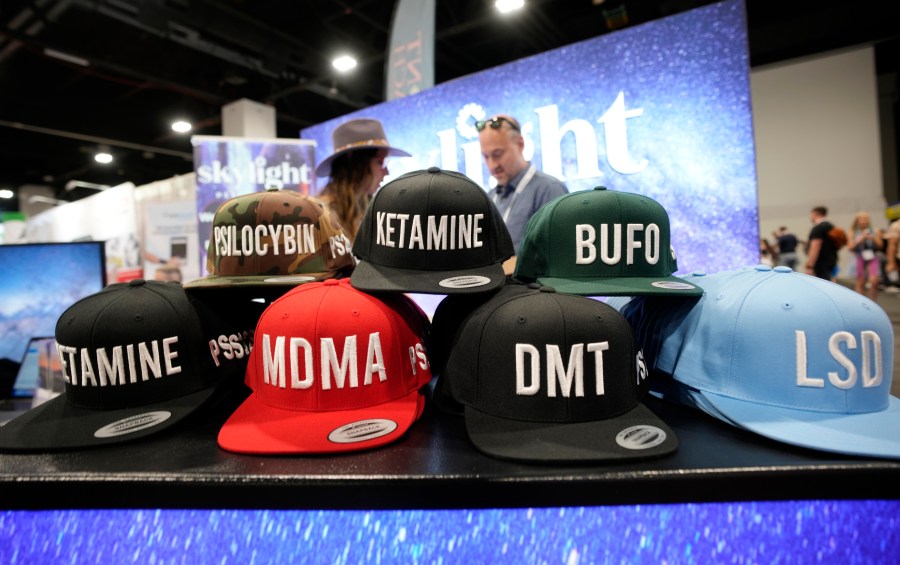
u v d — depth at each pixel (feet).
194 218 8.32
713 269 5.32
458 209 2.73
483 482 1.82
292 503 1.86
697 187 5.35
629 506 1.91
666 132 5.45
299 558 1.97
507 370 2.24
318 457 2.04
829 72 15.02
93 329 2.44
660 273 2.78
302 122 19.44
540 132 6.25
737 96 5.08
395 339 2.48
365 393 2.36
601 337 2.25
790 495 1.85
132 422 2.34
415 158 7.41
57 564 2.01
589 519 1.92
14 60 12.38
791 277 2.39
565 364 2.21
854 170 14.90
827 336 2.14
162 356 2.51
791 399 2.16
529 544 1.94
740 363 2.26
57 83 13.97
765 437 2.08
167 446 2.20
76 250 4.51
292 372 2.36
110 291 2.70
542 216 2.94
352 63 11.71
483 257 2.78
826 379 2.13
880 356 2.17
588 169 5.94
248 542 1.97
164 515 1.98
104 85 14.58
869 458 1.90
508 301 2.41
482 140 6.23
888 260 14.90
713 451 2.02
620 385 2.27
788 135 15.71
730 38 5.05
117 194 8.71
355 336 2.36
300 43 12.73
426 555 1.96
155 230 8.36
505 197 6.32
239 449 2.08
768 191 16.15
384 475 1.85
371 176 6.81
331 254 3.23
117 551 2.00
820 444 1.95
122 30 11.16
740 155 5.12
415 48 7.82
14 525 2.00
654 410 2.56
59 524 2.00
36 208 25.79
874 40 14.12
